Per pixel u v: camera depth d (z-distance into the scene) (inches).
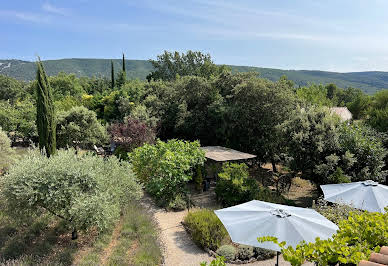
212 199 519.5
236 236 204.4
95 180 341.4
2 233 359.9
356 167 468.1
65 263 295.3
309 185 632.4
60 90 1854.1
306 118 504.1
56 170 325.7
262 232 201.8
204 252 326.0
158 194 481.1
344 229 180.1
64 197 319.6
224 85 876.0
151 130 800.3
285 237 193.5
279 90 710.5
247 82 741.9
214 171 642.2
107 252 323.3
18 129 936.9
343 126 502.3
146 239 345.1
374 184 312.2
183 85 991.0
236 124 743.7
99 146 1032.2
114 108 1159.6
